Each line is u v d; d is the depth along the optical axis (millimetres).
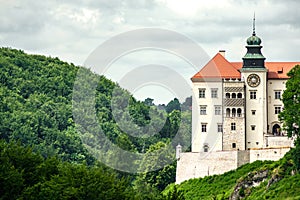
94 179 141375
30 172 150000
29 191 141875
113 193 140375
